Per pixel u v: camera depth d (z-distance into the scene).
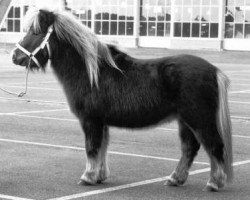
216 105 7.61
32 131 12.74
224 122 7.61
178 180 8.15
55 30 7.93
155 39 54.47
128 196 7.63
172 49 52.12
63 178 8.59
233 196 7.66
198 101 7.53
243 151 10.90
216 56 44.28
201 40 52.06
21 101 17.84
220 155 7.65
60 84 8.14
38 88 21.75
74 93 7.96
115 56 8.00
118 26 55.47
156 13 54.22
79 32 7.93
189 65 7.63
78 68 7.93
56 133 12.55
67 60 7.96
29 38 7.91
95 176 8.12
